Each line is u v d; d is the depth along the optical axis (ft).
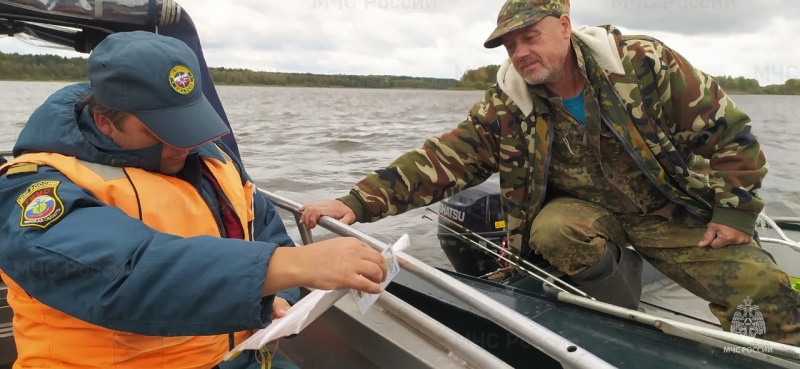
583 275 6.61
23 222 3.48
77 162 3.88
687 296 7.94
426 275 4.25
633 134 6.39
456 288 4.07
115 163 3.97
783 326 6.07
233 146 8.11
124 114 3.85
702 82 6.29
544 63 6.33
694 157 7.24
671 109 6.39
